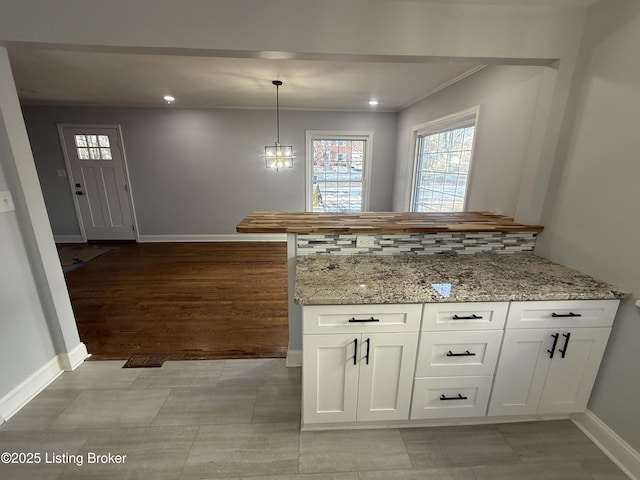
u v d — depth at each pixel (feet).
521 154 6.68
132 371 6.72
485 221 6.66
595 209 5.04
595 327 4.81
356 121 16.17
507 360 4.92
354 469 4.65
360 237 6.16
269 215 7.34
